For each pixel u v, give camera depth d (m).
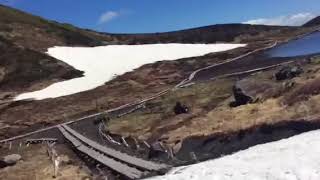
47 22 197.75
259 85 56.19
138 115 74.50
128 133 61.84
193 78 107.62
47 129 87.00
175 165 34.94
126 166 39.44
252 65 105.69
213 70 113.88
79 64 145.12
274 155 25.62
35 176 47.81
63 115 95.38
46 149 65.50
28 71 138.88
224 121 48.19
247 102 54.25
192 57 141.50
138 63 143.12
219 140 42.56
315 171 20.94
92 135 69.81
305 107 41.06
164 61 140.00
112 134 64.69
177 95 82.56
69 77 133.50
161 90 99.56
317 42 121.06
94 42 190.00
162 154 42.91
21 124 94.50
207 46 164.00
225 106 57.94
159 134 55.00
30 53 152.00
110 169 40.75
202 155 40.66
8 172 52.41
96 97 106.56
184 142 45.50
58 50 160.88
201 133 45.88
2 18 183.25
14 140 83.12
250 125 41.56
